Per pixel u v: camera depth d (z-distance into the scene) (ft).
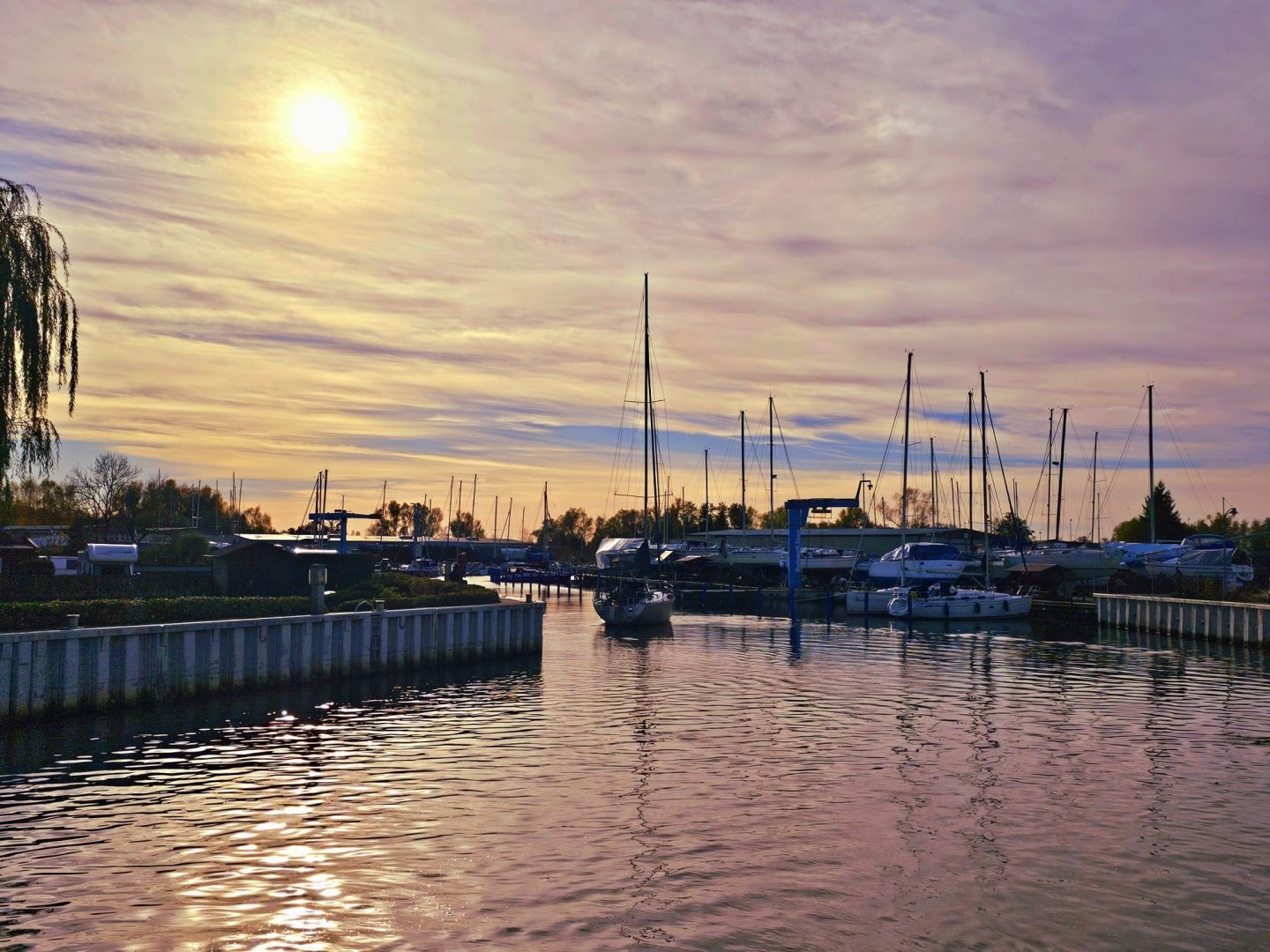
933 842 61.00
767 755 84.58
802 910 50.72
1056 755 84.84
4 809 68.44
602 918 49.67
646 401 246.88
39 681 96.63
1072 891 53.16
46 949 46.06
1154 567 236.02
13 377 104.42
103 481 373.40
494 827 64.03
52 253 108.68
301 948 46.39
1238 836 62.39
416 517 563.07
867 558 293.84
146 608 114.93
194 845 60.54
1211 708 108.68
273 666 120.26
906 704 111.24
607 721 101.55
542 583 373.40
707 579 316.81
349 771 79.30
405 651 139.13
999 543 296.10
